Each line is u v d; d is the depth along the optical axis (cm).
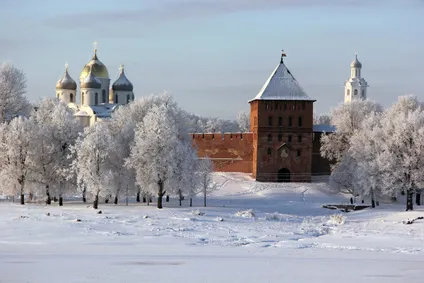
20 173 10962
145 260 5006
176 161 10812
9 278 4197
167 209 10394
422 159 10894
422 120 11156
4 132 11212
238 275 4366
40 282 4078
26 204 11138
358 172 11788
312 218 9862
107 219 8644
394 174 10969
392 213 10369
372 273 4475
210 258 5175
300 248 6088
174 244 6275
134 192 11462
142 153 10738
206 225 8231
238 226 8212
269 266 4747
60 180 11112
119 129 12325
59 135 11375
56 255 5316
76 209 10094
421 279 4275
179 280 4181
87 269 4541
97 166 10425
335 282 4162
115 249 5844
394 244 6438
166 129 10881
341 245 6344
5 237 6694
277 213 10412
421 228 8088
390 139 11331
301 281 4188
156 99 14175
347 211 11438
